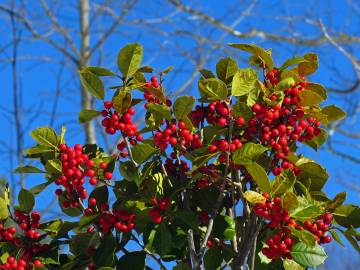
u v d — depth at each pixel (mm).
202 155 1337
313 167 1390
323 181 1403
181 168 1388
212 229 1383
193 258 1355
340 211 1406
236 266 1362
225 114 1356
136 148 1340
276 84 1383
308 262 1363
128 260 1387
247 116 1342
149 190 1369
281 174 1331
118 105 1355
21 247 1408
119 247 1409
